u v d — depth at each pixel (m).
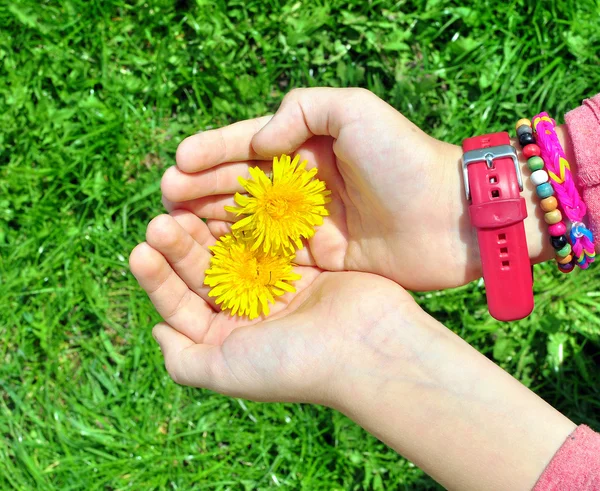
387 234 0.49
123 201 0.61
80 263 0.61
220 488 0.58
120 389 0.60
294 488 0.58
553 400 0.58
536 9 0.60
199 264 0.50
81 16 0.62
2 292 0.60
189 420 0.59
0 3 0.62
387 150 0.47
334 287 0.49
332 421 0.57
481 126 0.60
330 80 0.61
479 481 0.43
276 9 0.62
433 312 0.59
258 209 0.49
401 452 0.45
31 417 0.60
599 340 0.58
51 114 0.62
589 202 0.45
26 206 0.62
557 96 0.60
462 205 0.47
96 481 0.59
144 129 0.62
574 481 0.41
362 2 0.61
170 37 0.62
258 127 0.50
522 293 0.45
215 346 0.49
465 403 0.44
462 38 0.61
